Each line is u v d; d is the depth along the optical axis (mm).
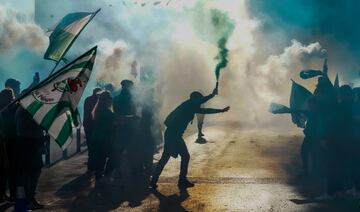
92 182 9867
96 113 9648
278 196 8312
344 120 8312
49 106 5832
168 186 9305
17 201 7191
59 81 5840
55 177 10445
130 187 9297
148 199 8242
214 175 10336
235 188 9000
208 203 7859
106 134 9578
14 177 7836
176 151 9156
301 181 9586
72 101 5844
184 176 9297
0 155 7219
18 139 7316
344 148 8242
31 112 5836
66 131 5859
